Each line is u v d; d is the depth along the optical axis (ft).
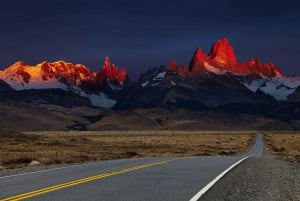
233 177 74.33
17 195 50.11
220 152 231.71
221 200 48.88
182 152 234.79
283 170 91.97
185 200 48.03
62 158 141.59
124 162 111.24
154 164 102.83
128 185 60.80
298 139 595.06
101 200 47.06
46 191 53.72
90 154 182.39
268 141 519.19
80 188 56.95
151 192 53.83
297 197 53.78
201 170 86.58
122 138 615.57
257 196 53.01
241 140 548.72
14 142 370.32
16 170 86.02
